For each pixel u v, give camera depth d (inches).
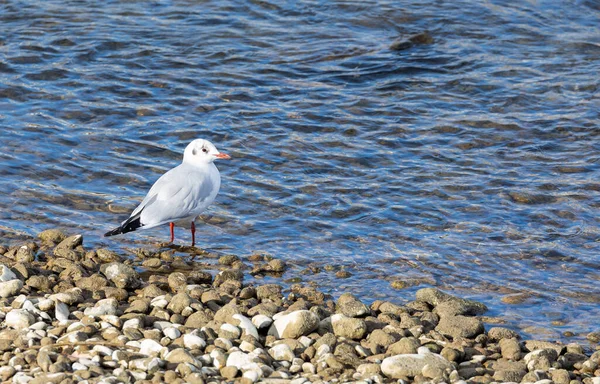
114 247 574.6
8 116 751.1
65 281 497.4
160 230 603.2
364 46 903.1
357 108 783.7
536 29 936.9
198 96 799.1
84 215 616.7
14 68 830.5
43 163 683.4
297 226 608.4
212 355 402.6
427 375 397.7
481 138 736.3
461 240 588.1
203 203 571.2
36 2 974.4
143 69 843.4
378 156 705.6
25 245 547.2
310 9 968.9
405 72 852.6
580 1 984.9
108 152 704.4
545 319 494.9
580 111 778.8
